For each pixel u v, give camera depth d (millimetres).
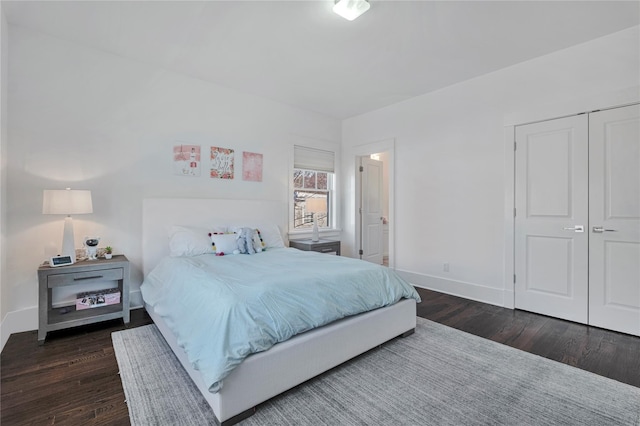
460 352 2268
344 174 5258
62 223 2812
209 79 3645
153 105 3328
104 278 2658
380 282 2418
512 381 1881
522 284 3203
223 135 3861
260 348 1603
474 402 1679
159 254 3260
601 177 2715
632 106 2557
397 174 4391
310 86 3828
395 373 1976
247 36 2715
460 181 3684
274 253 3252
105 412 1582
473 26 2527
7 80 2545
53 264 2473
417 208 4137
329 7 2309
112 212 3086
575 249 2863
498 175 3355
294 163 4645
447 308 3275
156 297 2545
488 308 3277
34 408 1605
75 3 2289
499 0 2201
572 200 2877
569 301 2904
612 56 2641
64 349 2275
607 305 2695
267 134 4285
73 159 2877
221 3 2275
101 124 3021
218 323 1590
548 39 2727
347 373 1977
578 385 1838
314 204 4508
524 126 3162
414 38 2715
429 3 2236
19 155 2623
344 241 5281
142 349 2275
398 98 4219
